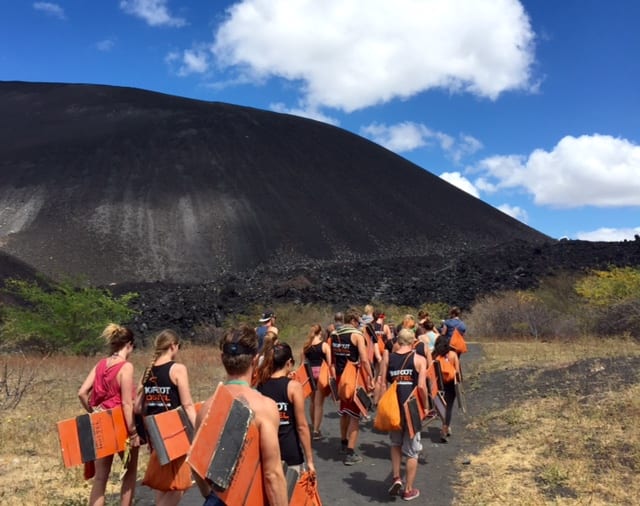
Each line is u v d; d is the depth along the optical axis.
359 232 102.25
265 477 2.84
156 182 112.56
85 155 122.06
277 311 30.94
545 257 40.44
